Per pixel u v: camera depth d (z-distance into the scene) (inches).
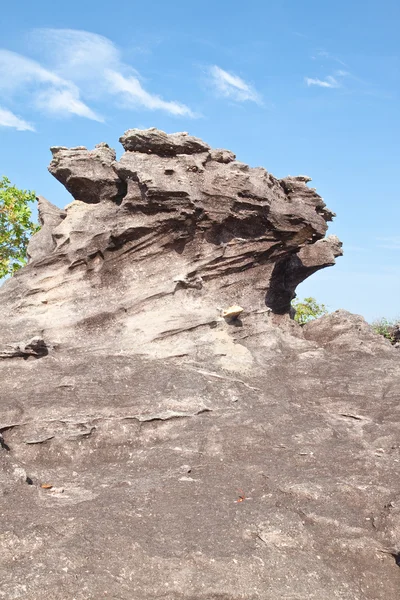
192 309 568.7
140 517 319.9
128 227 566.3
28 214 1090.1
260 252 605.9
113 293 568.4
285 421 443.8
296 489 352.5
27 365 492.4
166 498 344.8
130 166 579.5
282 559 296.2
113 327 543.8
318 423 444.8
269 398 479.2
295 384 510.6
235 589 274.8
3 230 1107.9
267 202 590.2
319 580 288.8
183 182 569.0
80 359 502.0
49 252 637.9
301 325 713.6
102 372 482.3
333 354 570.9
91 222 604.4
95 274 579.5
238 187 582.6
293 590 279.4
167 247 581.3
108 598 263.4
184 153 604.1
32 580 264.4
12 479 346.9
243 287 608.7
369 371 530.6
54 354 509.7
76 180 634.8
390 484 361.7
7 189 1109.7
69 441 413.4
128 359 505.7
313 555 305.0
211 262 588.1
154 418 432.5
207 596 271.7
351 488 352.5
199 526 314.3
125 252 575.8
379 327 1175.6
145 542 296.0
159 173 576.1
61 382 465.4
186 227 574.2
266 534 310.7
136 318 549.6
